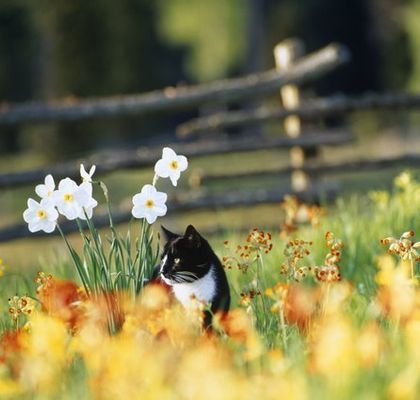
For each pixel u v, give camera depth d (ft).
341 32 176.14
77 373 16.99
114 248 21.72
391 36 149.48
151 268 21.79
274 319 20.75
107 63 124.77
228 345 17.94
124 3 132.87
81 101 44.88
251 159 107.76
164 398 13.88
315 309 19.98
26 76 177.68
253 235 20.77
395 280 17.35
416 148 113.80
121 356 14.94
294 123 47.67
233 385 13.42
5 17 171.63
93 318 19.58
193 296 19.35
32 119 43.80
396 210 30.35
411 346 15.12
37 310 21.77
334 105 46.75
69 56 122.11
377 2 159.33
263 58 163.02
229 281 26.25
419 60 136.98
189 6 176.45
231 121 49.62
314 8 174.81
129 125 136.26
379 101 46.65
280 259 26.63
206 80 188.44
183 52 204.44
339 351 14.02
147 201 20.85
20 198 100.78
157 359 15.66
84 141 119.55
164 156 21.03
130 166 44.04
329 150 115.03
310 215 28.96
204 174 47.47
